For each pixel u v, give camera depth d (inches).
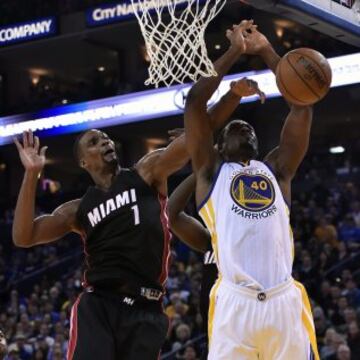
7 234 1390.3
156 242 292.4
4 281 1240.8
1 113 1493.6
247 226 252.1
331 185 1283.2
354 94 1398.9
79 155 305.3
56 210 304.5
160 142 1675.7
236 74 1141.1
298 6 349.1
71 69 1681.8
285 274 253.0
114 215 291.9
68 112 1338.6
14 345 853.8
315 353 253.3
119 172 300.8
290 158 266.5
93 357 281.9
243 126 270.2
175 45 288.4
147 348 287.6
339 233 1031.0
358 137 1542.8
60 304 1013.8
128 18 1358.3
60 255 1295.5
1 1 1550.2
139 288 289.9
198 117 266.1
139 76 1454.2
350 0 385.1
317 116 1509.6
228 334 250.1
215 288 257.0
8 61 1627.7
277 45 1396.4
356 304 786.8
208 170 265.6
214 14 294.4
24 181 294.7
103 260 292.2
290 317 248.7
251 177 258.1
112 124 1299.2
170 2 297.3
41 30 1470.2
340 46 1279.5
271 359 250.1
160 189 299.9
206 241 335.3
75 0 1472.7
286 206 260.1
